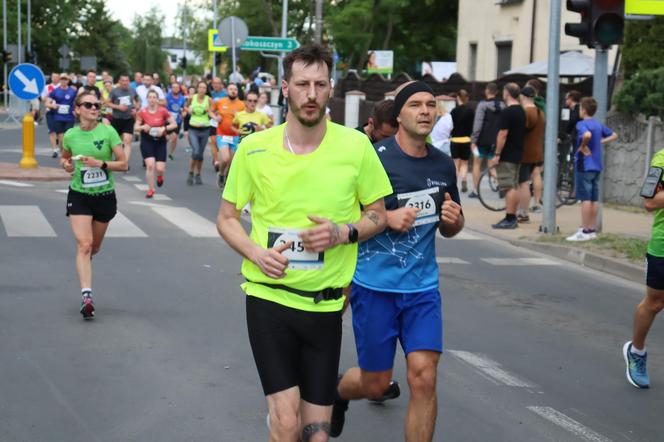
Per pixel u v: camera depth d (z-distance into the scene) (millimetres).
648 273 6598
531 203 17234
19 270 9836
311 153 4105
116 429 5469
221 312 8375
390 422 5754
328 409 4148
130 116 21125
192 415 5727
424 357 4805
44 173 18641
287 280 4078
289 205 4082
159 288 9266
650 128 17469
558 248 12758
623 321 9008
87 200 8117
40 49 77625
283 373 4070
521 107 14484
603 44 12961
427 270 4977
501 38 31438
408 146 5070
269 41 24875
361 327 5000
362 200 4254
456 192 5156
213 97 22188
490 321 8672
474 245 13234
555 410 6172
